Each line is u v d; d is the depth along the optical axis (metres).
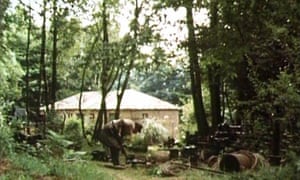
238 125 16.48
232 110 18.61
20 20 20.02
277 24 11.15
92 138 21.25
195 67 18.06
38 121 19.39
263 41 12.00
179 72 22.52
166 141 19.39
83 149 17.14
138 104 33.88
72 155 10.78
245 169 10.68
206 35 15.17
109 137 14.28
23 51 26.22
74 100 31.47
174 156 15.12
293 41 9.87
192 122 23.94
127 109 33.03
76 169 8.68
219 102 18.20
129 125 14.66
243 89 14.96
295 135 11.21
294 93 8.57
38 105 21.12
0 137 8.38
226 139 14.98
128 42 21.03
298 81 8.77
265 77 12.25
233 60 13.52
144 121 20.45
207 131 17.88
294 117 9.49
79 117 25.91
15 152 8.80
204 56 15.09
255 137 13.95
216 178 10.48
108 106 32.59
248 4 12.37
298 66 9.39
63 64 25.25
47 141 10.84
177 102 43.28
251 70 12.63
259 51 12.03
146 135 19.48
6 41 18.89
